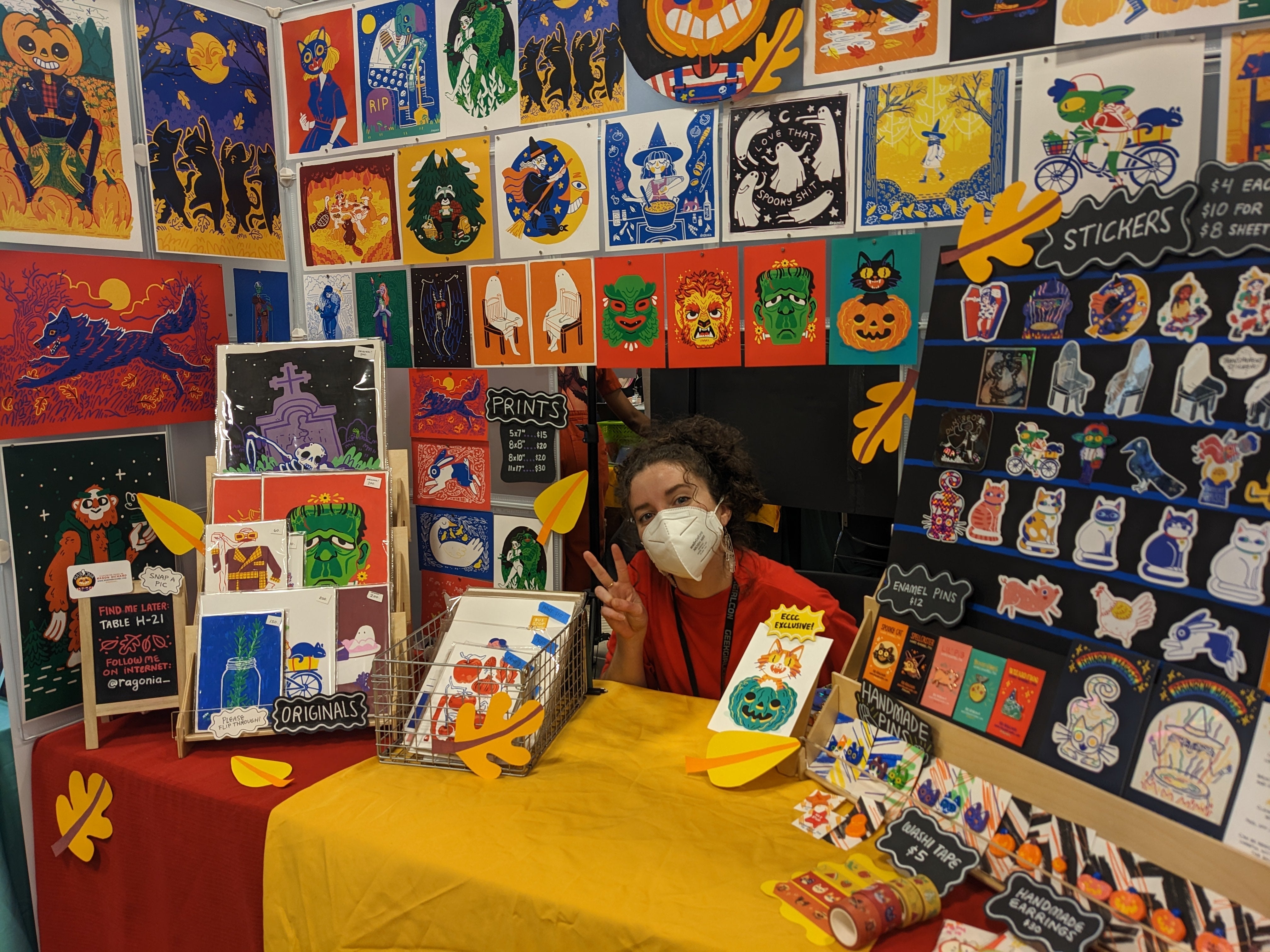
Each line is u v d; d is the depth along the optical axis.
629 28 1.71
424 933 1.18
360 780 1.41
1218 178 1.03
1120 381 1.10
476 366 1.99
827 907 1.01
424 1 1.91
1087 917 0.95
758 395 1.81
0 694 2.08
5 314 1.65
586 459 1.98
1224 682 0.95
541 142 1.84
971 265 1.28
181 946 1.49
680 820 1.23
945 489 1.28
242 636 1.62
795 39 1.57
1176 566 1.02
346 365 1.80
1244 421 0.99
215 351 2.01
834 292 1.62
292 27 2.08
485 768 1.38
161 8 1.86
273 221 2.15
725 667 1.66
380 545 1.70
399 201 2.02
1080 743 1.05
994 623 1.19
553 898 1.08
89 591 1.77
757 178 1.66
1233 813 0.91
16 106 1.64
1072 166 1.40
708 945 0.98
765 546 1.92
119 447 1.85
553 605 1.61
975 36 1.45
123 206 1.83
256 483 1.73
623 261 1.80
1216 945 0.89
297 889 1.30
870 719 1.29
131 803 1.52
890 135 1.53
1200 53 1.29
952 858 1.07
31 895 1.79
